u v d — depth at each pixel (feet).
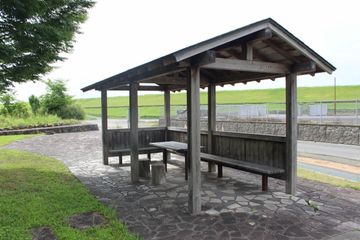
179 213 14.19
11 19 18.47
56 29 19.99
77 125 60.85
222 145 22.75
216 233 11.87
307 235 11.71
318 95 135.23
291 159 16.93
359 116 51.83
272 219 13.37
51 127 56.95
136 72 15.66
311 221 13.15
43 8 18.78
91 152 33.83
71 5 21.24
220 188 18.62
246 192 17.70
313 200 16.12
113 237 11.28
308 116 57.36
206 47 12.59
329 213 14.14
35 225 12.25
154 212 14.33
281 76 18.35
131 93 20.38
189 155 14.20
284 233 11.89
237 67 14.62
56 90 73.26
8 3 17.44
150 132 29.35
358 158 31.78
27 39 19.19
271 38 15.11
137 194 17.46
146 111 115.14
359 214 14.02
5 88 22.02
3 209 13.79
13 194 16.34
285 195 17.03
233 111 67.56
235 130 61.46
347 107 65.36
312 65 15.71
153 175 19.74
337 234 11.82
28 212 13.56
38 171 22.76
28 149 35.40
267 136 18.47
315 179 21.02
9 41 19.12
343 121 48.91
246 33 13.33
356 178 22.33
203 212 14.29
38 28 18.83
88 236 11.37
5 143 39.68
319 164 28.30
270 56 16.96
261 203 15.62
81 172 23.45
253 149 19.71
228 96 150.30
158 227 12.48
